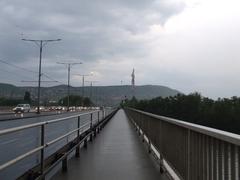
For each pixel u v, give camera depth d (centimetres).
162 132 1175
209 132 588
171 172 1013
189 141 766
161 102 8306
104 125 3528
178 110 7600
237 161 490
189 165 763
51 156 1016
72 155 1502
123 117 6253
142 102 8981
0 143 1178
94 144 1938
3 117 5438
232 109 5872
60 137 1081
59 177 1041
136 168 1203
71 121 1499
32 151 787
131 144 1938
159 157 1257
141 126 2291
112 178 1033
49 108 13025
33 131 1005
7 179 857
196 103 7294
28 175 816
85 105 17188
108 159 1401
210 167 605
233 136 490
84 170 1159
